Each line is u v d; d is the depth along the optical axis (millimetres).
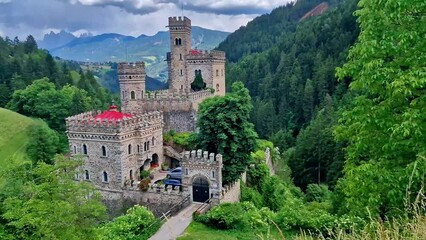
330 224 34875
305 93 123375
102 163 53219
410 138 17094
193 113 70375
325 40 154375
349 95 98250
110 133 51781
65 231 24828
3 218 23672
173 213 44719
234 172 48625
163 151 63000
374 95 22344
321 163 75750
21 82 131875
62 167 27125
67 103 106500
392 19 17562
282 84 142500
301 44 164500
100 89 165250
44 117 105000
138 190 51188
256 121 128875
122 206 52344
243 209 43031
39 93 106062
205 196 48031
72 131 54531
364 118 18641
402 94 17156
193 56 83688
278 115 130000
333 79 124875
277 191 56781
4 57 153625
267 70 168750
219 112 47656
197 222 41125
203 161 47062
